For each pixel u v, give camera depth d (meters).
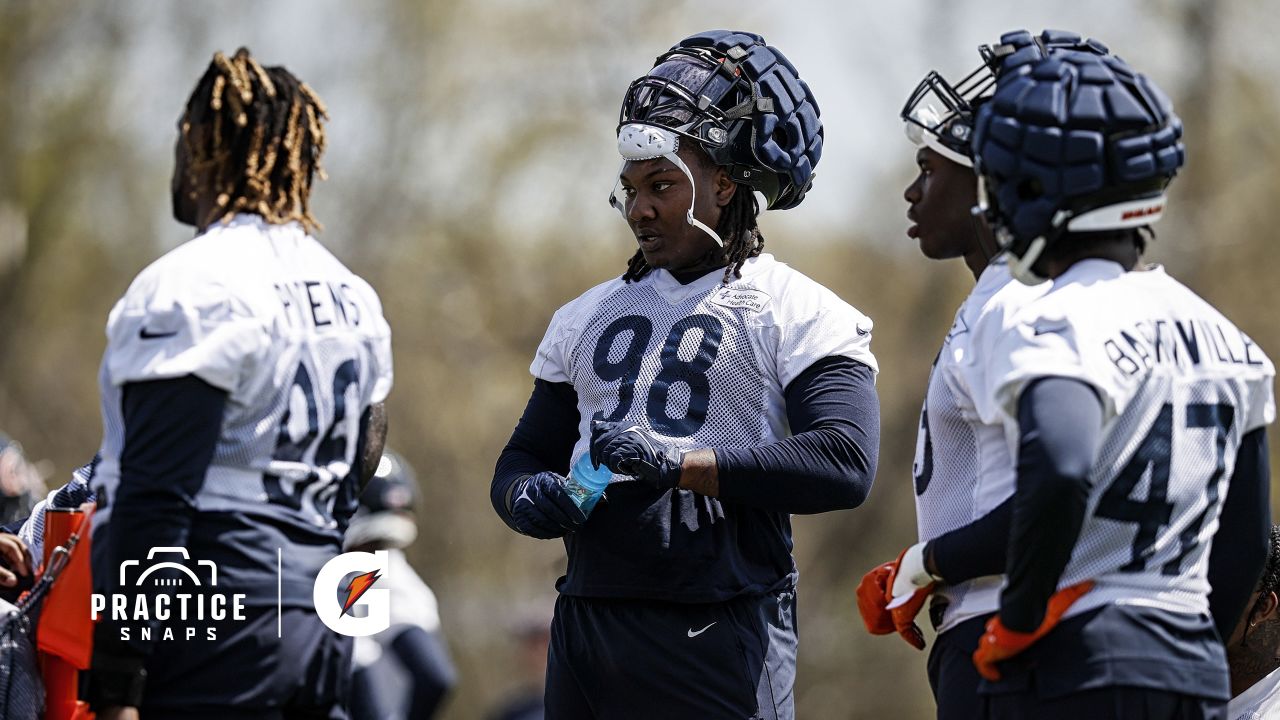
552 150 80.31
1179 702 11.66
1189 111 69.88
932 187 13.86
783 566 14.77
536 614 25.94
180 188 14.01
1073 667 11.57
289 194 13.77
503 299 79.75
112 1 74.88
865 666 70.94
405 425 78.12
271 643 12.77
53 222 74.88
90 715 12.60
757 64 14.90
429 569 77.75
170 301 12.52
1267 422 12.47
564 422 15.42
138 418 12.35
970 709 12.48
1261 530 12.48
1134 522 11.72
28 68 74.56
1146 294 12.02
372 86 80.94
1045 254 12.09
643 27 80.31
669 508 14.18
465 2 81.44
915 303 76.31
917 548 12.92
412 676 20.89
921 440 13.30
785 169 14.89
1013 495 12.23
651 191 14.70
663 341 14.61
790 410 14.29
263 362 12.78
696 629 14.17
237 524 12.72
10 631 13.18
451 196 81.38
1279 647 14.90
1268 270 68.31
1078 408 11.16
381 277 79.38
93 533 12.72
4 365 73.94
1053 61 12.02
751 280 14.74
